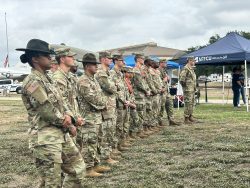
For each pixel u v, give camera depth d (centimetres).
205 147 945
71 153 527
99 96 714
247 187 624
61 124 500
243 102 2286
